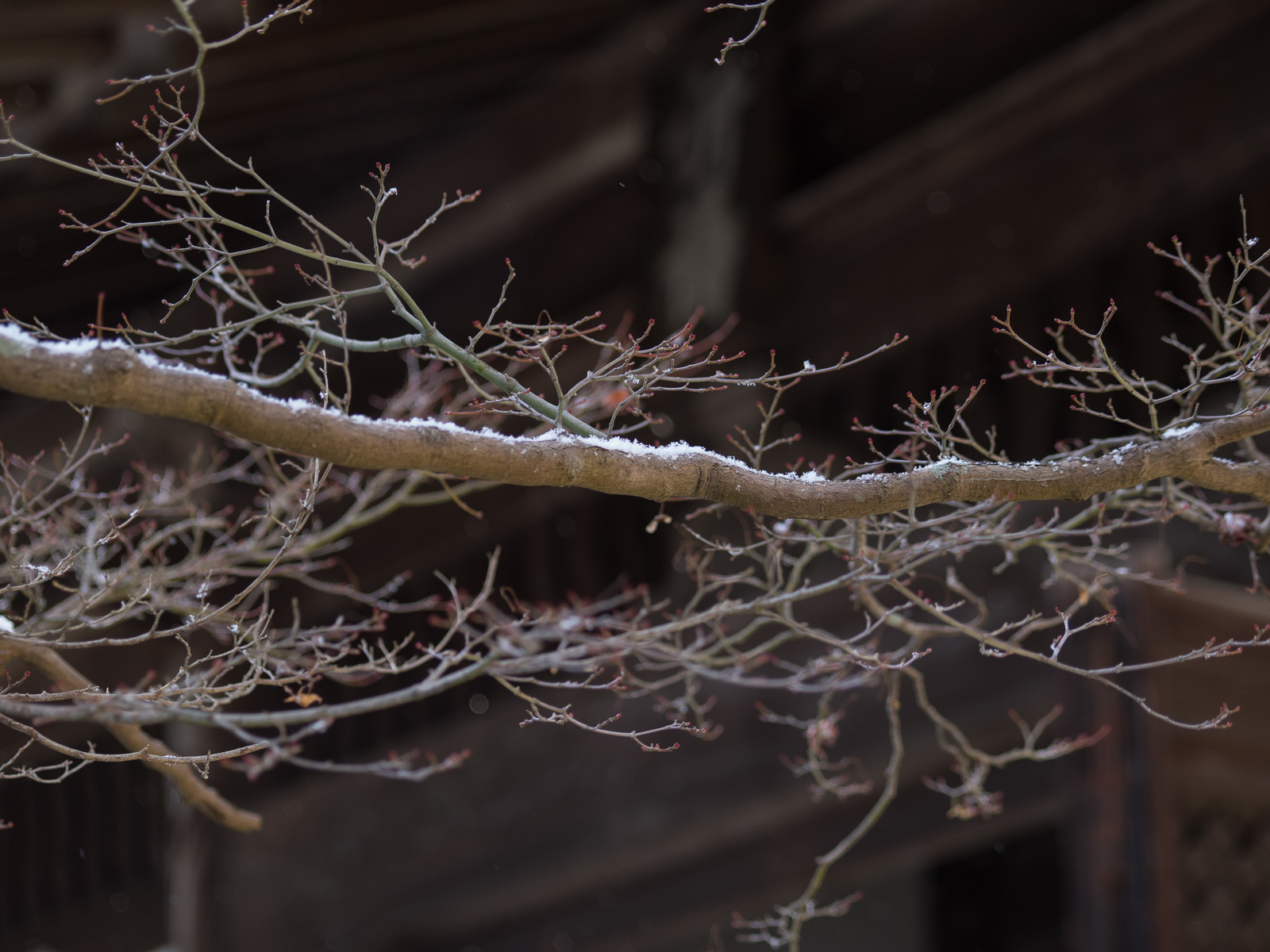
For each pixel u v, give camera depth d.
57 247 6.04
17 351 1.44
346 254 6.87
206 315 5.69
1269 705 4.91
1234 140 4.74
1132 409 5.52
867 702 6.06
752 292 5.75
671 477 1.78
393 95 5.92
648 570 7.17
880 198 5.70
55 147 5.11
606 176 6.54
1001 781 5.80
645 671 6.95
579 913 7.53
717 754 6.64
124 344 1.51
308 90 5.52
